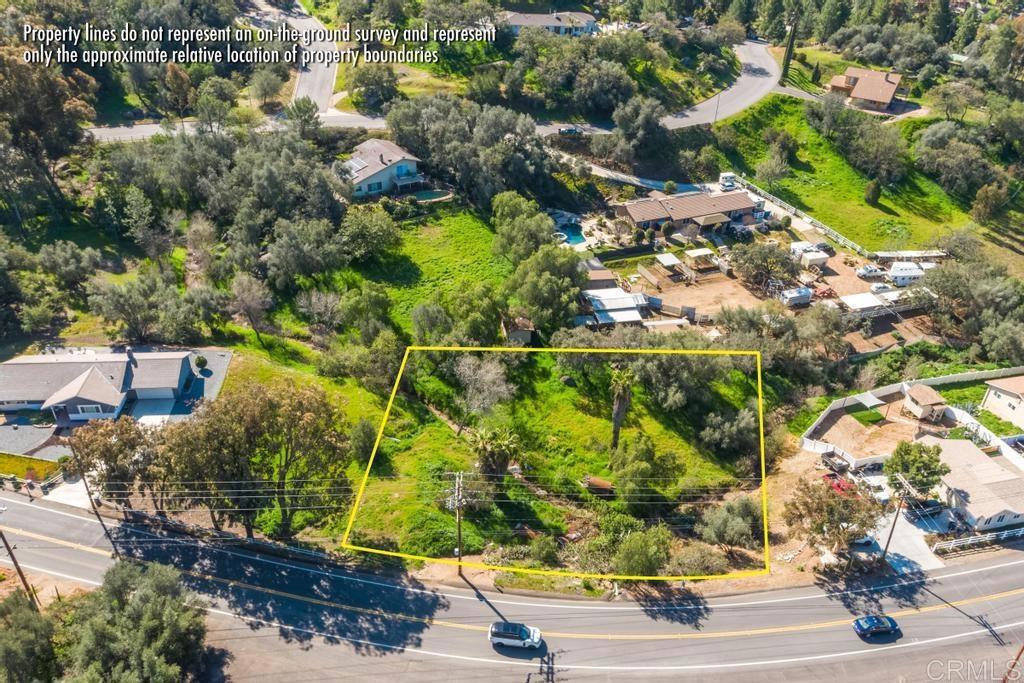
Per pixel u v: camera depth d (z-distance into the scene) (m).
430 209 121.56
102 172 116.75
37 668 51.91
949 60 179.25
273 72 150.62
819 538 67.31
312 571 64.94
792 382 94.88
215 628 59.34
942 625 61.66
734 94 164.50
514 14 170.75
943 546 68.50
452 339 92.19
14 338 89.44
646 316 105.69
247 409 62.91
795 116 159.50
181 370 81.69
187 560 64.94
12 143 106.75
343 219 112.00
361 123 139.00
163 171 114.12
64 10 142.25
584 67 151.38
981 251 127.38
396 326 98.94
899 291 112.88
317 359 91.50
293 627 59.94
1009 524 71.31
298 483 70.38
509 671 57.38
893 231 135.50
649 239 123.38
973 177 144.38
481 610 62.47
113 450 63.91
